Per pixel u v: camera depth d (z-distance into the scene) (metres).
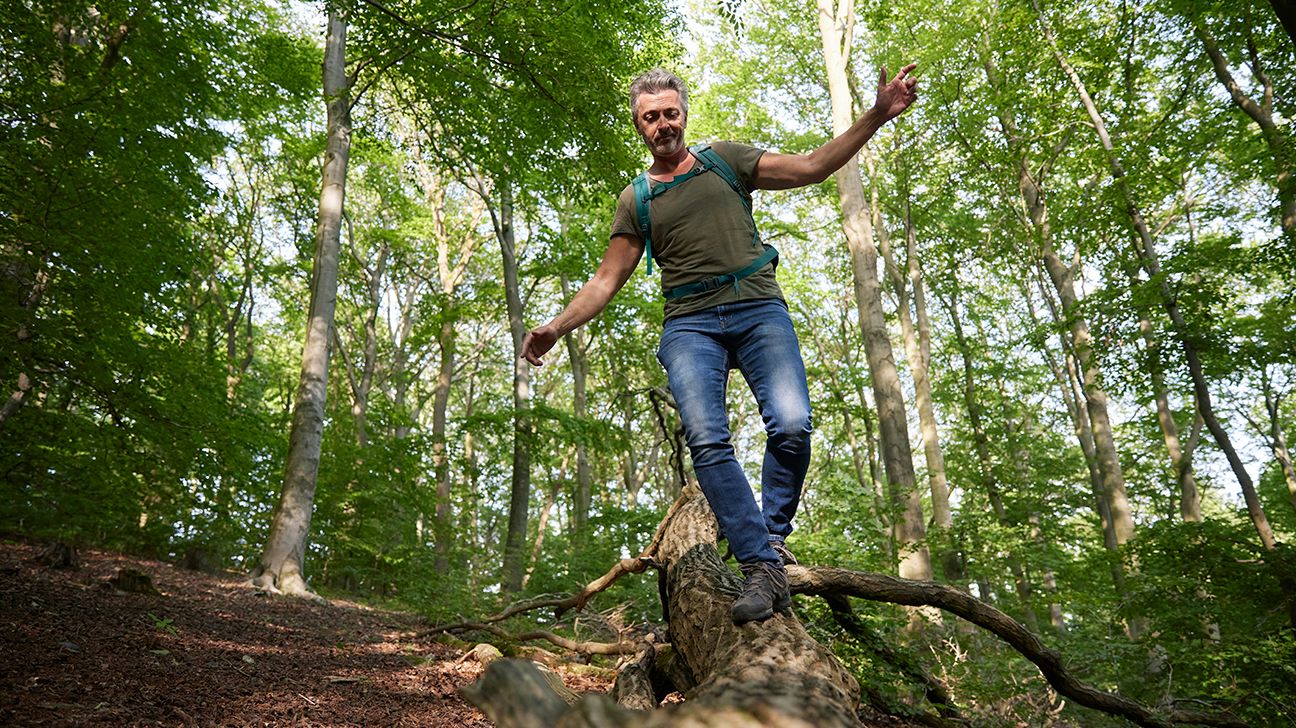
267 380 25.34
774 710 1.07
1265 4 9.42
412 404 30.50
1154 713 4.32
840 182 12.88
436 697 4.27
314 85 14.22
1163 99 13.04
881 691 4.79
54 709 2.96
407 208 21.36
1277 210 9.66
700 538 3.22
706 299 2.34
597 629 6.95
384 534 15.40
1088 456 18.81
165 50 8.59
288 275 20.02
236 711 3.41
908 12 16.19
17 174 5.35
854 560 8.67
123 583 7.25
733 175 2.42
